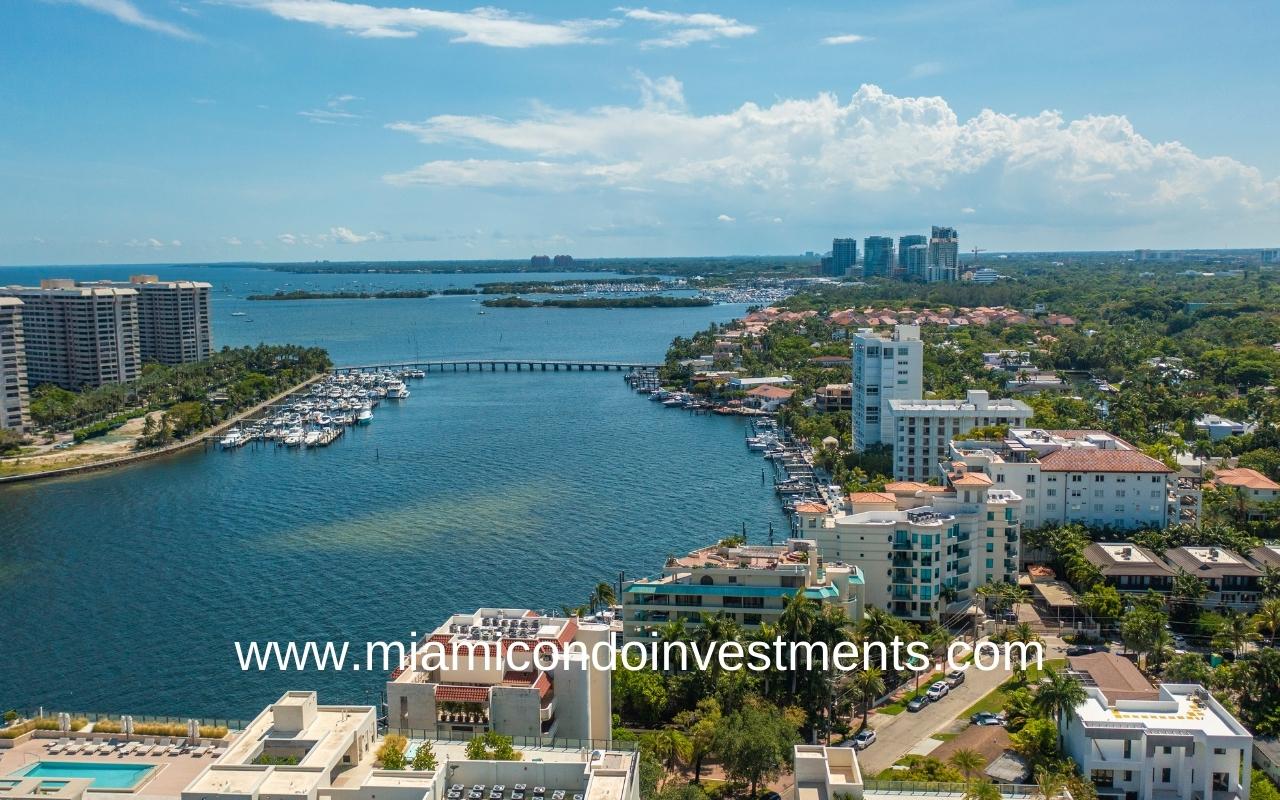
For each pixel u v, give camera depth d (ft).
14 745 423.23
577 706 448.24
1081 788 432.66
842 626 606.96
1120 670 528.63
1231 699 579.48
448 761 360.69
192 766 401.49
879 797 396.98
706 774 538.47
